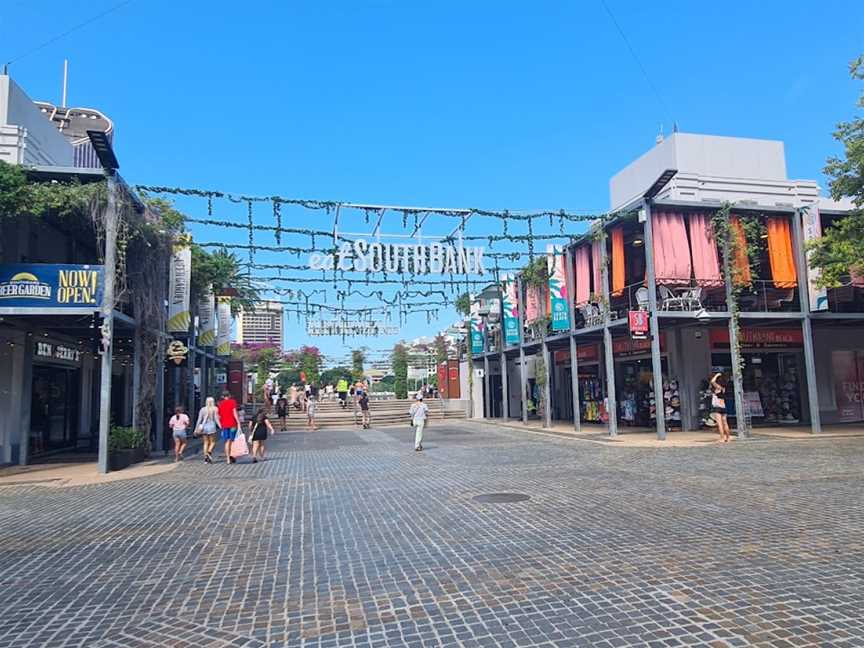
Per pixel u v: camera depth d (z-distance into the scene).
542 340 25.33
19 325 15.92
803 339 21.75
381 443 20.70
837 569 5.54
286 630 4.59
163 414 19.23
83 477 13.32
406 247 14.88
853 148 14.80
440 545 6.80
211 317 24.84
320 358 52.12
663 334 22.09
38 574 6.16
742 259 19.09
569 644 4.13
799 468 11.95
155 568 6.29
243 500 10.05
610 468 12.76
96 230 14.66
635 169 25.97
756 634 4.19
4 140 14.18
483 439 21.42
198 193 13.37
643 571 5.61
